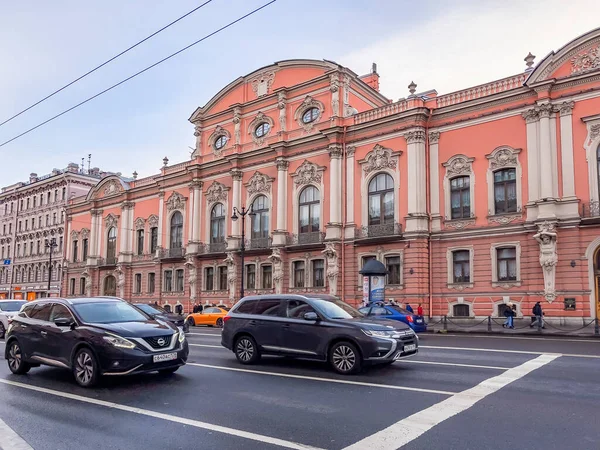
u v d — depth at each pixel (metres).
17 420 7.58
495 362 12.67
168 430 6.94
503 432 6.68
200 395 9.11
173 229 47.00
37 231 67.94
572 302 25.19
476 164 29.39
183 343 10.68
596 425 6.99
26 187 71.06
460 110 30.16
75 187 65.38
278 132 38.09
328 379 10.52
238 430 6.89
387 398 8.69
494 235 28.30
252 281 39.22
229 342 13.23
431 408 7.94
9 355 11.97
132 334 9.95
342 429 6.87
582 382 9.95
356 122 34.41
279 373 11.34
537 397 8.66
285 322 12.32
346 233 33.81
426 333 24.55
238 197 40.59
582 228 25.47
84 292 55.62
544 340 19.45
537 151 27.17
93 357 9.88
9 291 71.44
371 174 33.09
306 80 37.84
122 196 52.16
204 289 42.62
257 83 40.91
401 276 30.98
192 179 44.31
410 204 30.78
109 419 7.55
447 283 29.73
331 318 11.73
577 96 26.20
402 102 32.22
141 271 49.59
